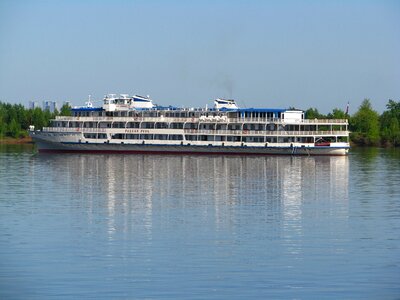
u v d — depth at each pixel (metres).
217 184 140.12
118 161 194.75
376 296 63.16
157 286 65.75
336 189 132.75
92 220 96.38
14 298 62.56
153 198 118.50
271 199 118.25
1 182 141.12
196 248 79.69
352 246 80.88
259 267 71.81
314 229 90.62
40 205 109.69
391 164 192.25
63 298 62.53
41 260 74.19
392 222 95.75
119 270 70.62
